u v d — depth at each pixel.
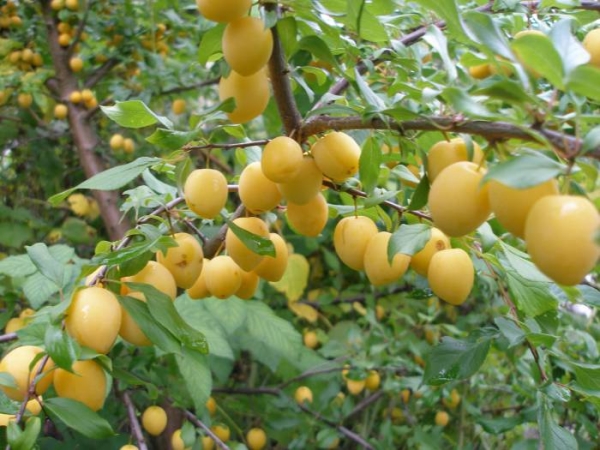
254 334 0.66
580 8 0.44
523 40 0.20
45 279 0.57
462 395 0.74
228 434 0.66
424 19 0.48
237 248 0.34
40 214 1.00
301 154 0.31
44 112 0.90
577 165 0.23
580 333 0.60
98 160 0.81
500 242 0.38
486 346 0.39
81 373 0.29
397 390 0.72
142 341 0.32
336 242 0.36
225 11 0.28
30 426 0.27
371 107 0.29
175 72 0.85
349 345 0.78
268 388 0.76
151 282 0.32
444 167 0.28
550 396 0.37
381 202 0.35
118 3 0.88
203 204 0.33
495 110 0.31
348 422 0.88
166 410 0.68
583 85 0.20
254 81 0.32
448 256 0.32
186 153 0.35
